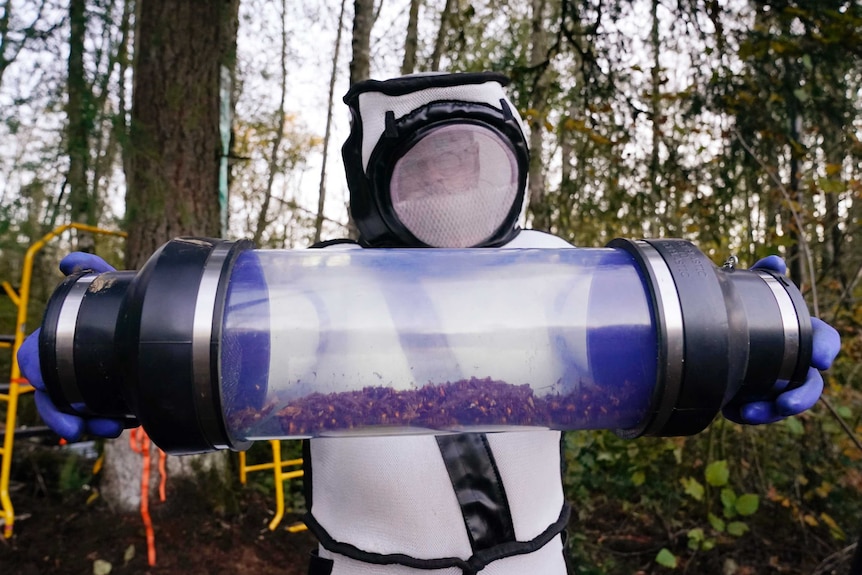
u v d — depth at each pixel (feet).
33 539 9.56
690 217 12.50
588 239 15.64
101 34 8.05
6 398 9.53
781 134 10.54
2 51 7.56
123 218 9.80
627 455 11.16
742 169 11.23
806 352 2.82
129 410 2.86
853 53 9.52
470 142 3.87
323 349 2.83
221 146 10.61
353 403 2.83
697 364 2.56
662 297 2.63
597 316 2.80
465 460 3.81
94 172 9.09
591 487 11.93
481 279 3.07
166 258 2.67
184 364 2.44
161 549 9.68
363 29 15.29
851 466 10.12
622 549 10.59
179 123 10.03
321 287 2.95
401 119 3.86
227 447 2.76
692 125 12.08
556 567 4.08
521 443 3.96
